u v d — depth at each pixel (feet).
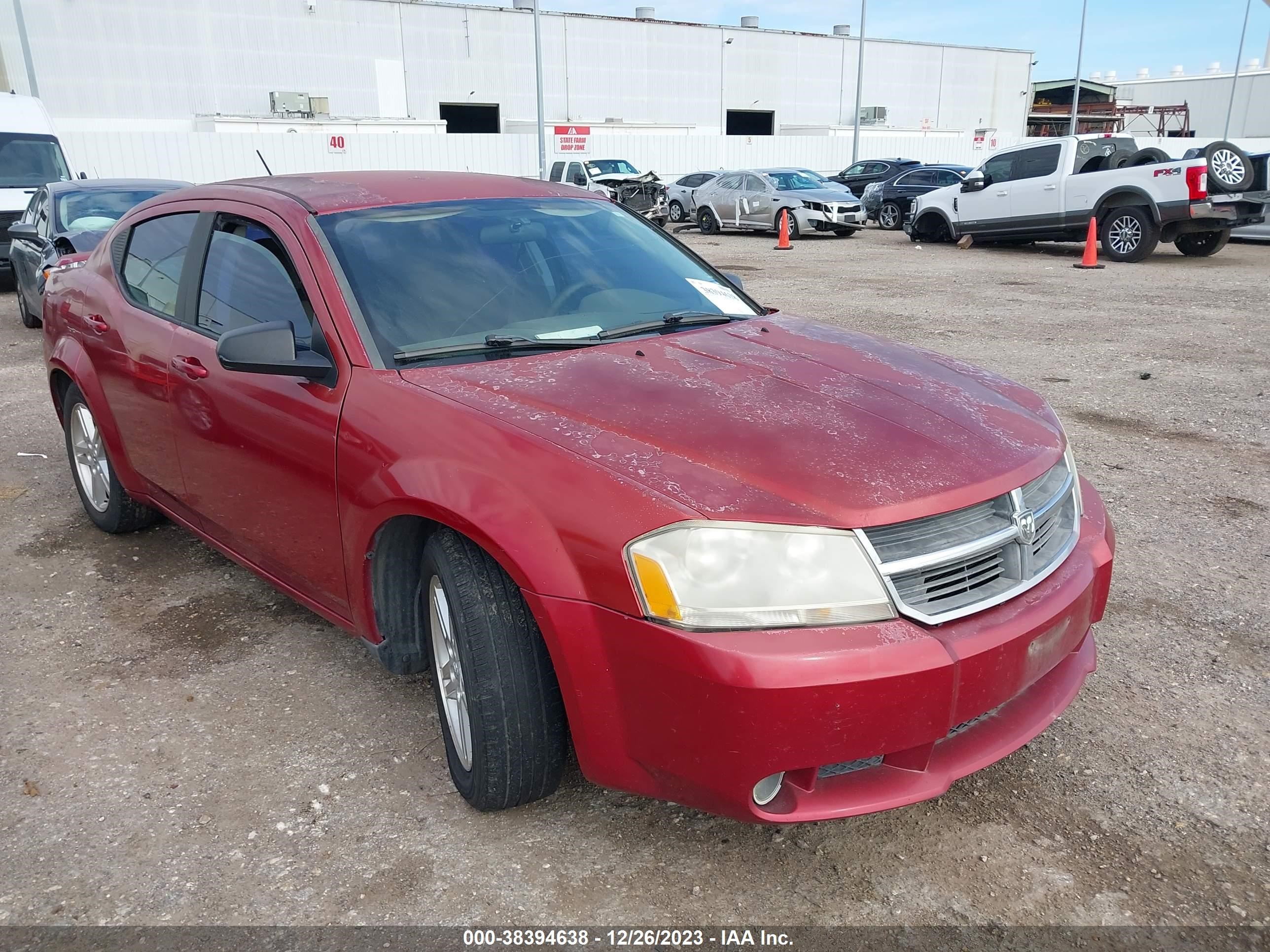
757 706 6.31
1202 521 14.82
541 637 7.50
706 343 9.71
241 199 11.12
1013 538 7.34
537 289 10.18
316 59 138.10
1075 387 23.47
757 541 6.56
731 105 171.32
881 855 7.82
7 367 27.32
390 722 9.82
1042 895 7.35
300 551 9.73
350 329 9.04
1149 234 48.39
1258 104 185.88
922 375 9.20
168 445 11.71
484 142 110.11
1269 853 7.77
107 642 11.53
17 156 44.45
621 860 7.80
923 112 190.49
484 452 7.55
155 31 127.24
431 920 7.18
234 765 9.10
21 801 8.57
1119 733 9.41
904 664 6.49
